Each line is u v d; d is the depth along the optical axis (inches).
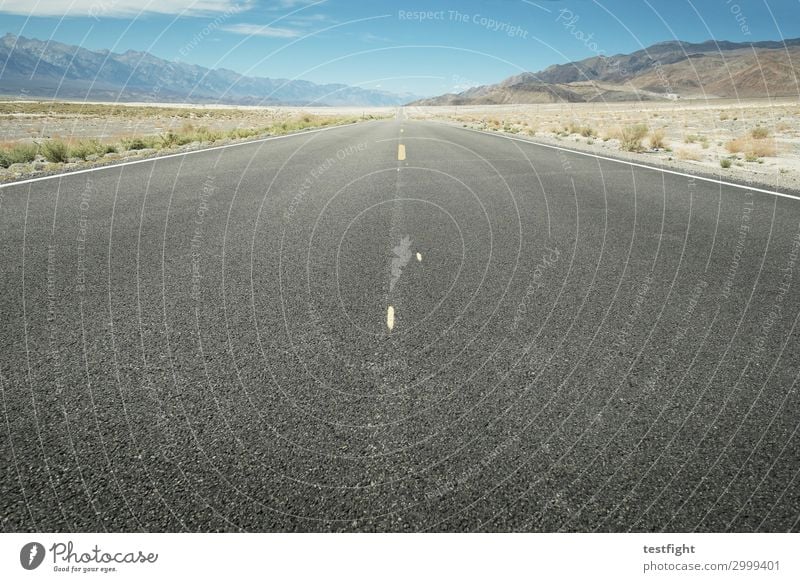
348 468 66.4
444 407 79.0
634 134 578.9
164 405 78.7
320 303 119.1
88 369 88.6
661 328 107.7
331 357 94.0
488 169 361.1
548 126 1013.8
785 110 1517.0
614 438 72.4
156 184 273.9
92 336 100.9
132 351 95.0
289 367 90.2
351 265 147.3
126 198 234.8
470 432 73.4
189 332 103.3
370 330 105.3
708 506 61.6
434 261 151.6
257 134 749.9
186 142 579.5
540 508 61.2
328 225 194.2
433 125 1136.2
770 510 61.1
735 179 314.8
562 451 69.7
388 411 77.9
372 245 167.9
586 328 107.3
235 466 66.4
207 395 81.4
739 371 90.9
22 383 84.0
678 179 313.9
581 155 466.0
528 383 86.0
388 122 1373.0
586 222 201.0
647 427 74.9
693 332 106.0
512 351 97.0
